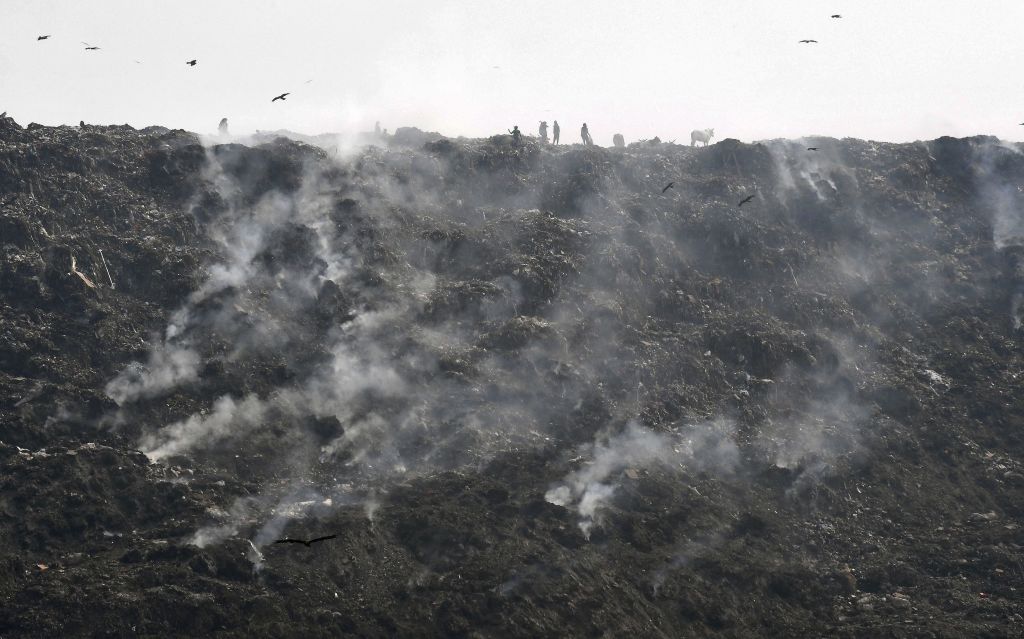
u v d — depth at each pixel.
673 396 121.12
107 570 93.19
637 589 99.94
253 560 96.00
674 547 104.75
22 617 88.12
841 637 97.94
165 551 95.31
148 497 101.06
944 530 111.25
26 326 113.81
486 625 93.25
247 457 107.50
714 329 129.38
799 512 112.00
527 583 96.94
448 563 98.56
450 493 105.88
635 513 107.00
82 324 115.12
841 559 107.50
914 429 124.25
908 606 101.12
